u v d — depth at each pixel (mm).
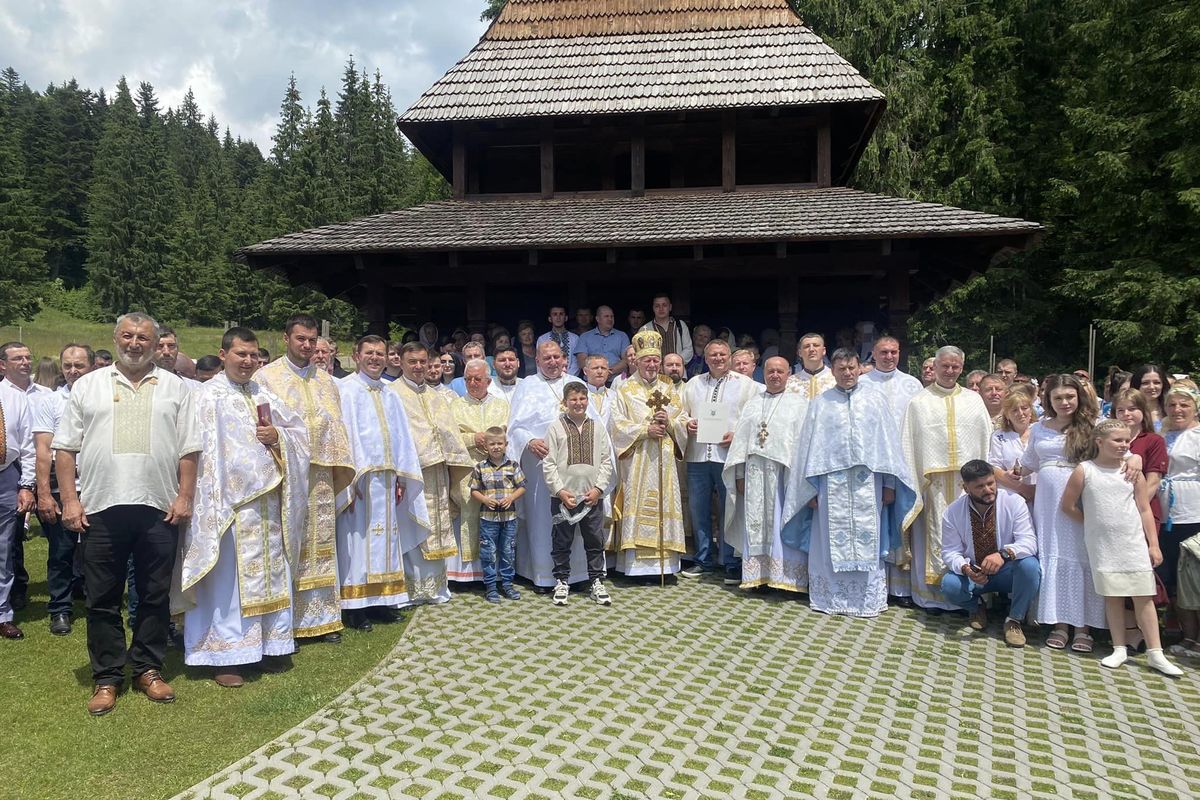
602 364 7730
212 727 4262
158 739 4117
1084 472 5449
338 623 5703
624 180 13359
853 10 24406
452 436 6609
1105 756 4043
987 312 25547
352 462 5734
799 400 6957
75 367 6621
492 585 6715
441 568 6633
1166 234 21516
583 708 4531
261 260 10375
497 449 6738
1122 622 5387
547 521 7082
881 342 7102
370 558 5996
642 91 11961
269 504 5051
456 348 10367
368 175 60750
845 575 6414
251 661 4891
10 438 6070
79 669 5098
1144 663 5387
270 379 5453
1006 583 5836
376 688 4781
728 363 7551
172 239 68188
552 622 6141
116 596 4555
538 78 12539
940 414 6465
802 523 6738
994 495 5824
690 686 4887
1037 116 25641
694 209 10984
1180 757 4039
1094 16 22766
